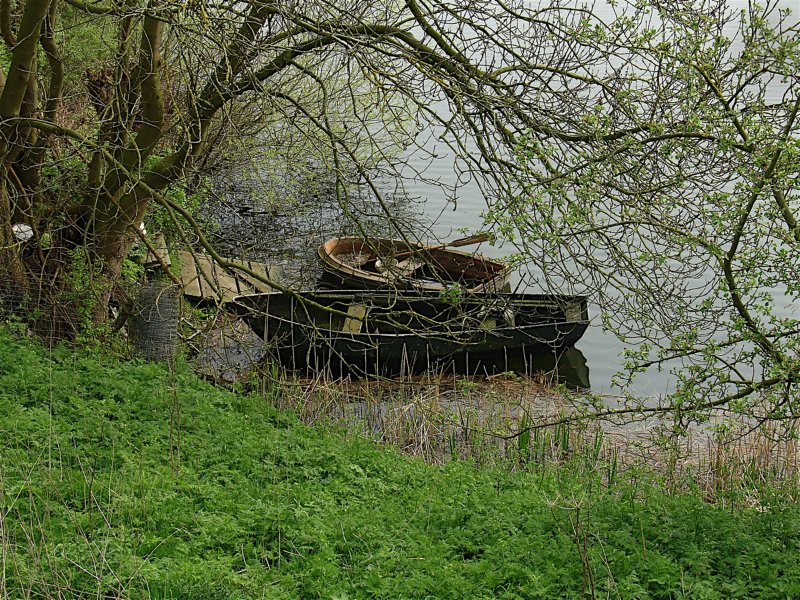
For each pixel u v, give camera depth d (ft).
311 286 63.05
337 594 20.70
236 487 28.37
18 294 43.06
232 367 49.42
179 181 45.80
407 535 25.62
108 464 27.76
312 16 36.65
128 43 38.42
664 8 25.55
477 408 47.34
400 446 42.42
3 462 25.08
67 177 44.80
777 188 23.48
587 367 54.08
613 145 28.19
